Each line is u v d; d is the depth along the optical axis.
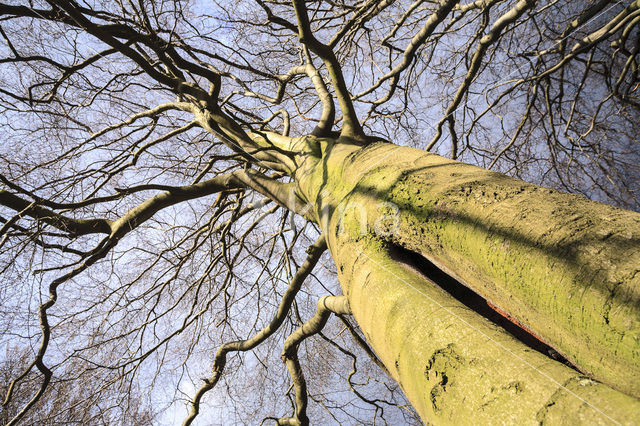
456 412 1.10
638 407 0.80
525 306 1.38
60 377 5.50
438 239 1.76
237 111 6.06
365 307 1.82
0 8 3.61
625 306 1.03
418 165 2.24
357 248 2.10
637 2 4.26
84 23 3.25
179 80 4.13
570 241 1.25
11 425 4.32
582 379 0.94
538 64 5.30
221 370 6.01
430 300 1.50
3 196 3.78
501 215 1.53
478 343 1.19
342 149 3.16
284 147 4.20
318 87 4.56
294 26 4.99
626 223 1.23
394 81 5.50
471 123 6.07
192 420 6.07
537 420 0.90
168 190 4.34
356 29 5.34
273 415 6.74
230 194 5.71
